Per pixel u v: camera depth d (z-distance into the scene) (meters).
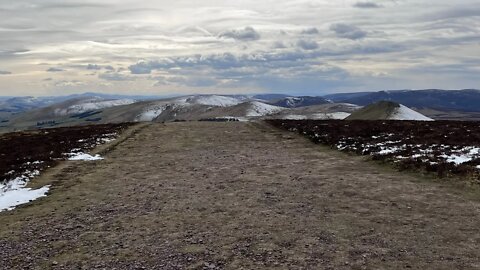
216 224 14.73
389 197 17.67
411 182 20.39
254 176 23.31
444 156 24.30
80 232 14.55
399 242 12.36
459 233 12.96
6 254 12.71
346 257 11.31
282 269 10.64
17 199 19.92
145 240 13.35
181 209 16.89
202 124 58.69
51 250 12.88
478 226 13.59
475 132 34.12
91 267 11.34
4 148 36.81
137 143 39.81
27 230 15.12
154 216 16.06
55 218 16.52
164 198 18.89
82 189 21.50
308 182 21.20
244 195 18.91
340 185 20.23
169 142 40.41
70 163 29.03
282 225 14.34
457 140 30.03
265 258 11.42
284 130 48.09
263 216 15.50
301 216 15.36
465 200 16.80
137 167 27.48
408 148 28.09
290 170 24.75
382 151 28.42
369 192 18.64
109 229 14.73
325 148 33.78
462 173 20.28
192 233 13.83
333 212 15.76
